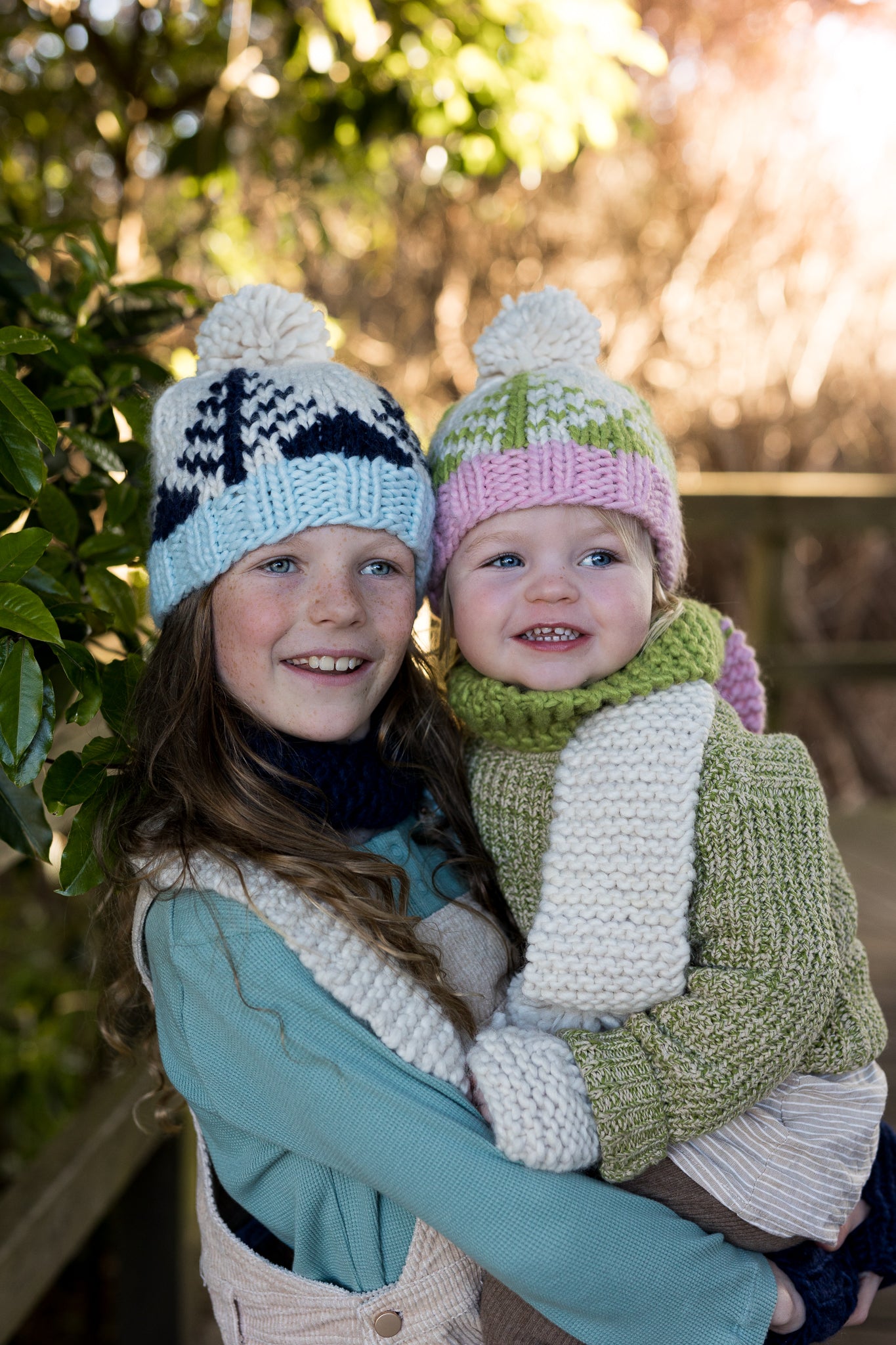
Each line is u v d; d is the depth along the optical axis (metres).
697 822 1.04
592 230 5.77
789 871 1.03
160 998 1.05
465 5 2.33
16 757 0.96
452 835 1.19
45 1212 1.54
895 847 3.58
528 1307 0.97
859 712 6.03
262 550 1.02
